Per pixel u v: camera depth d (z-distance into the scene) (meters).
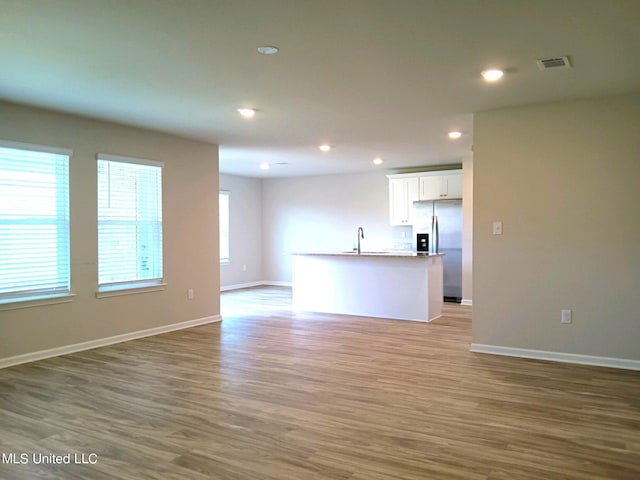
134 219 5.51
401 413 3.21
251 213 10.72
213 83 3.81
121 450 2.69
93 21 2.68
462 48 3.09
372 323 6.38
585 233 4.36
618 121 4.21
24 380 3.94
